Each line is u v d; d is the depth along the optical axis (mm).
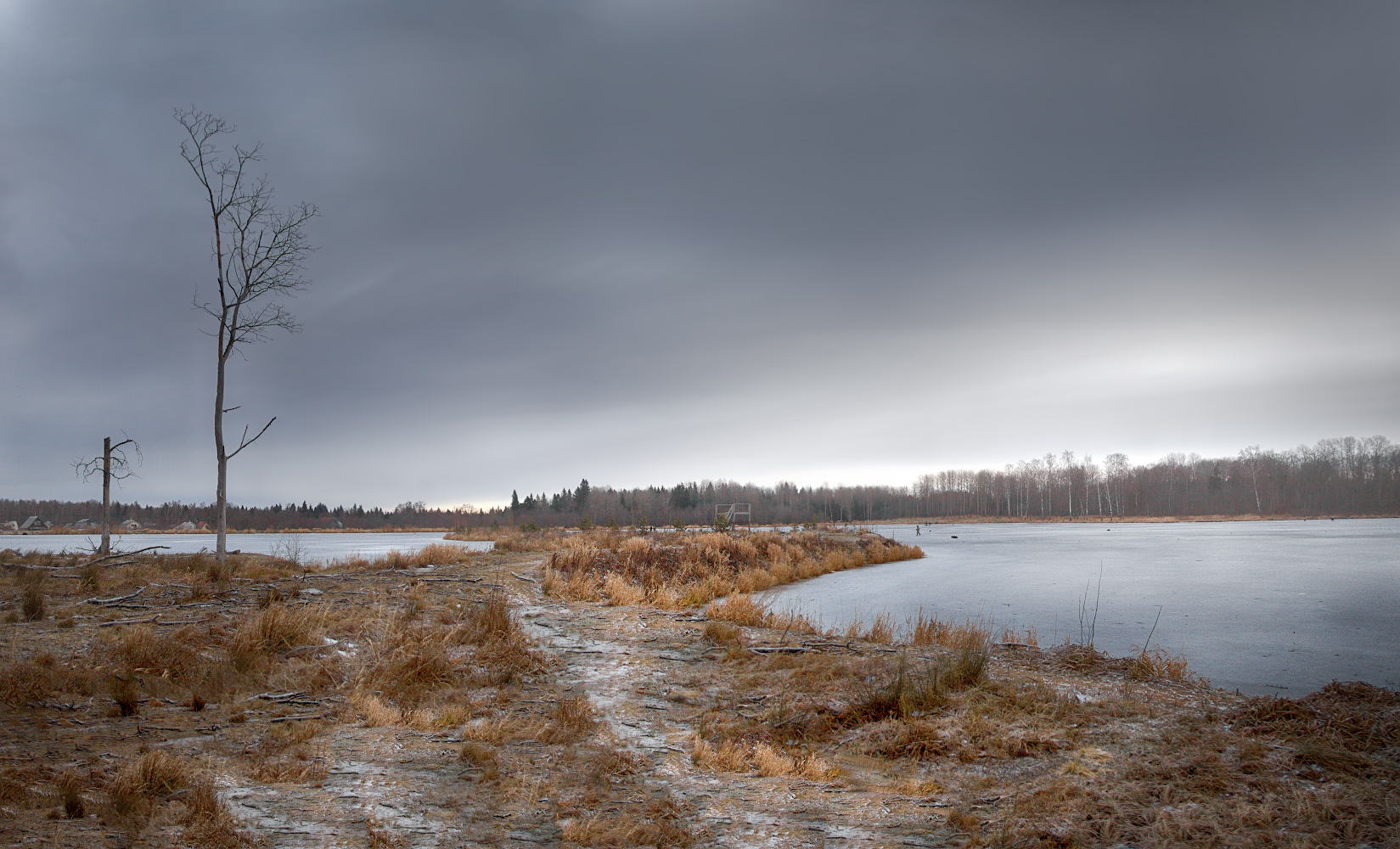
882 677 10727
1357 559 39156
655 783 7441
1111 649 14898
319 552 39625
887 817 6527
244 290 20516
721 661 12156
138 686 9422
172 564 18906
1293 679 12250
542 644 13117
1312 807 6070
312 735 8352
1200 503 154625
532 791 7000
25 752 7023
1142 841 5730
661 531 40062
